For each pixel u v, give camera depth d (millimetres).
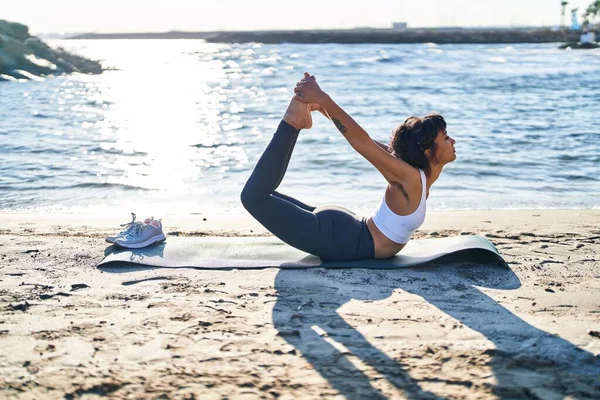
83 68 41594
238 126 16000
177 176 10117
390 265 4449
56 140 13453
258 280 4172
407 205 4383
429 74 35312
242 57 66875
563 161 11281
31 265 4508
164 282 4137
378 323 3436
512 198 8734
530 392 2697
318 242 4465
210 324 3393
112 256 4621
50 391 2672
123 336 3234
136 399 2615
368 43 126312
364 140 4199
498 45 102188
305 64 48156
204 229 6266
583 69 37750
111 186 9367
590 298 3904
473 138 13695
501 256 4855
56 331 3295
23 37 38875
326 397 2641
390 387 2727
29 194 8812
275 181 4309
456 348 3113
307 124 4332
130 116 18156
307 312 3594
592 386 2760
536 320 3508
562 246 5289
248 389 2699
